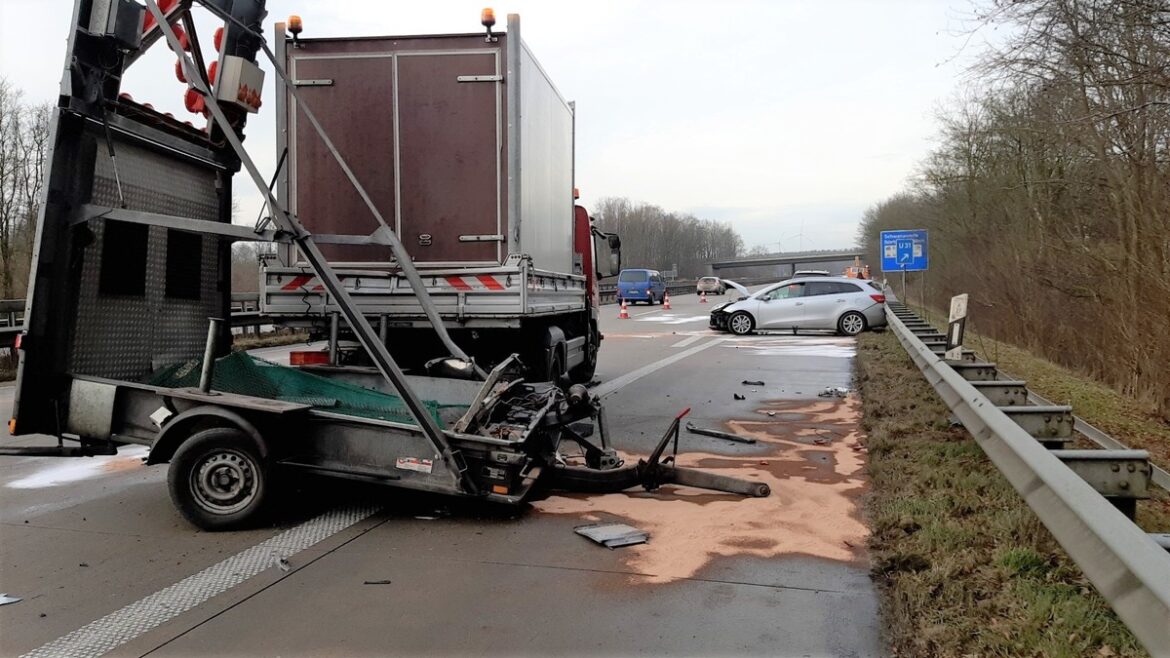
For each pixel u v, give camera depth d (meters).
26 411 5.16
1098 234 13.91
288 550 4.86
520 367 6.46
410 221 8.00
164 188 6.07
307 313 7.89
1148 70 8.80
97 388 5.34
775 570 4.46
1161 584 2.42
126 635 3.71
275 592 4.21
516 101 7.82
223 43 6.01
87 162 5.30
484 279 7.75
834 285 22.28
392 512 5.62
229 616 3.91
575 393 6.14
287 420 5.25
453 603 4.05
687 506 5.71
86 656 3.50
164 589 4.25
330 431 5.35
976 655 3.23
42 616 3.92
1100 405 10.66
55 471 6.92
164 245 6.09
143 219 5.09
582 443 6.36
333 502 5.84
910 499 5.28
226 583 4.33
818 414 9.55
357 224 8.03
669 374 13.71
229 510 5.21
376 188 7.99
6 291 23.67
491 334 8.50
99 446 5.40
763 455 7.38
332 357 7.80
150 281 5.98
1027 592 3.66
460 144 7.92
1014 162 20.11
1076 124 10.84
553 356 9.35
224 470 5.21
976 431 5.61
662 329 25.34
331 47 7.98
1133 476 4.10
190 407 5.23
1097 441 7.21
